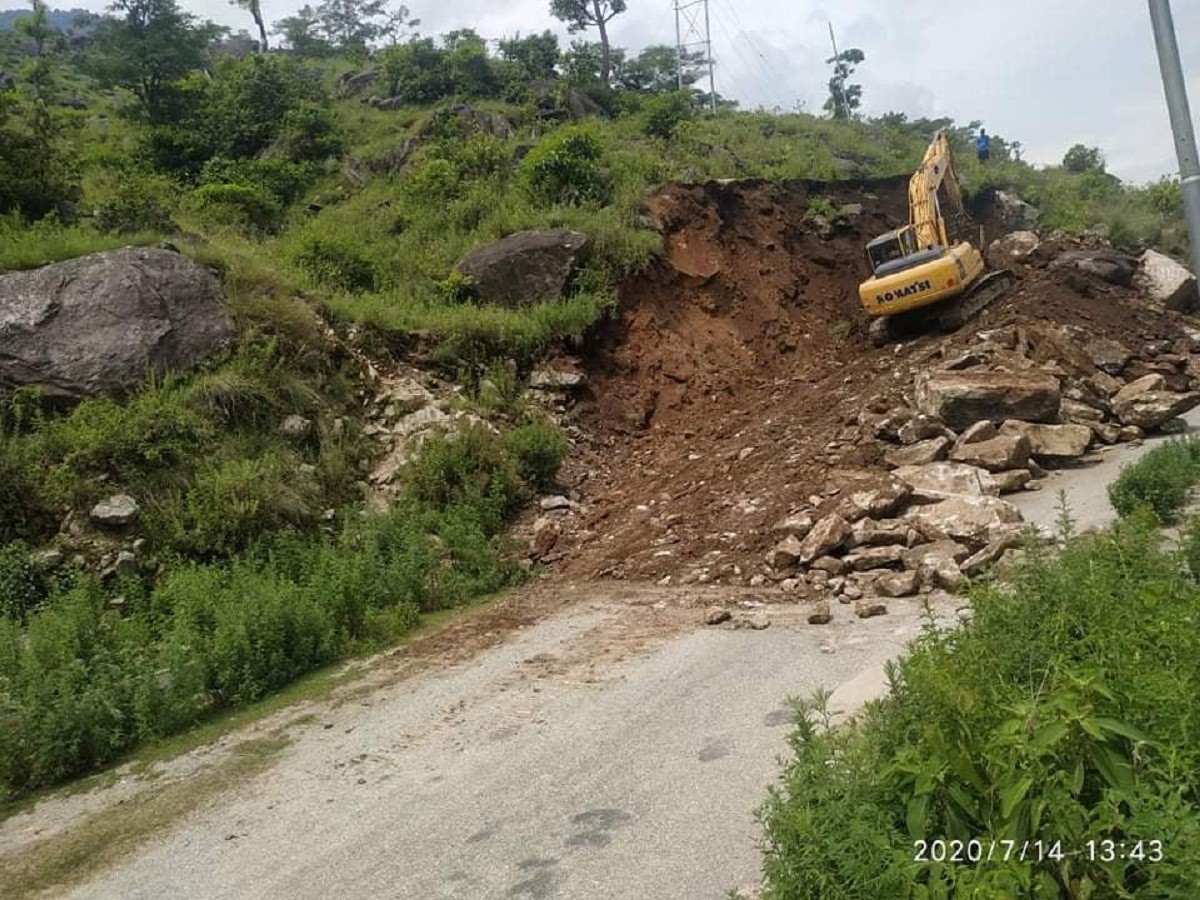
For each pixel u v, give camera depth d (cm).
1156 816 240
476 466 1149
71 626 761
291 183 2425
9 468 948
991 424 1060
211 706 708
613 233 1680
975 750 278
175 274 1184
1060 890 250
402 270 1647
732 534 944
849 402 1314
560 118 2955
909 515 846
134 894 452
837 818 282
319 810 512
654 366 1562
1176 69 388
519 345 1434
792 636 677
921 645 387
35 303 1091
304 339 1241
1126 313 1586
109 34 2928
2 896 466
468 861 432
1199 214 383
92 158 2280
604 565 959
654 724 554
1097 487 948
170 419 1037
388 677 725
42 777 612
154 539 949
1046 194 2422
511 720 601
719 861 395
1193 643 312
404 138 2611
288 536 980
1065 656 325
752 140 2609
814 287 1958
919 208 1670
